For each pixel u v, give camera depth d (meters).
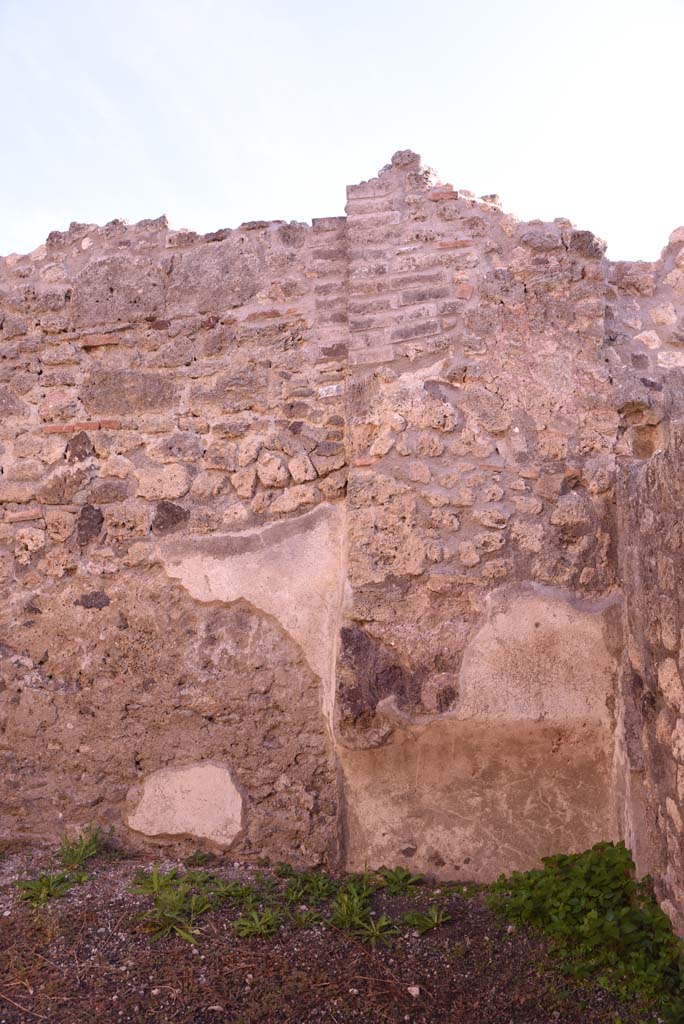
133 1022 2.60
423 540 3.66
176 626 4.01
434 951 3.03
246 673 3.93
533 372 3.76
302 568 3.95
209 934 3.14
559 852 3.52
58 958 2.98
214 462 4.09
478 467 3.69
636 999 2.68
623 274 4.15
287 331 4.14
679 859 2.79
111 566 4.11
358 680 3.60
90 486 4.19
